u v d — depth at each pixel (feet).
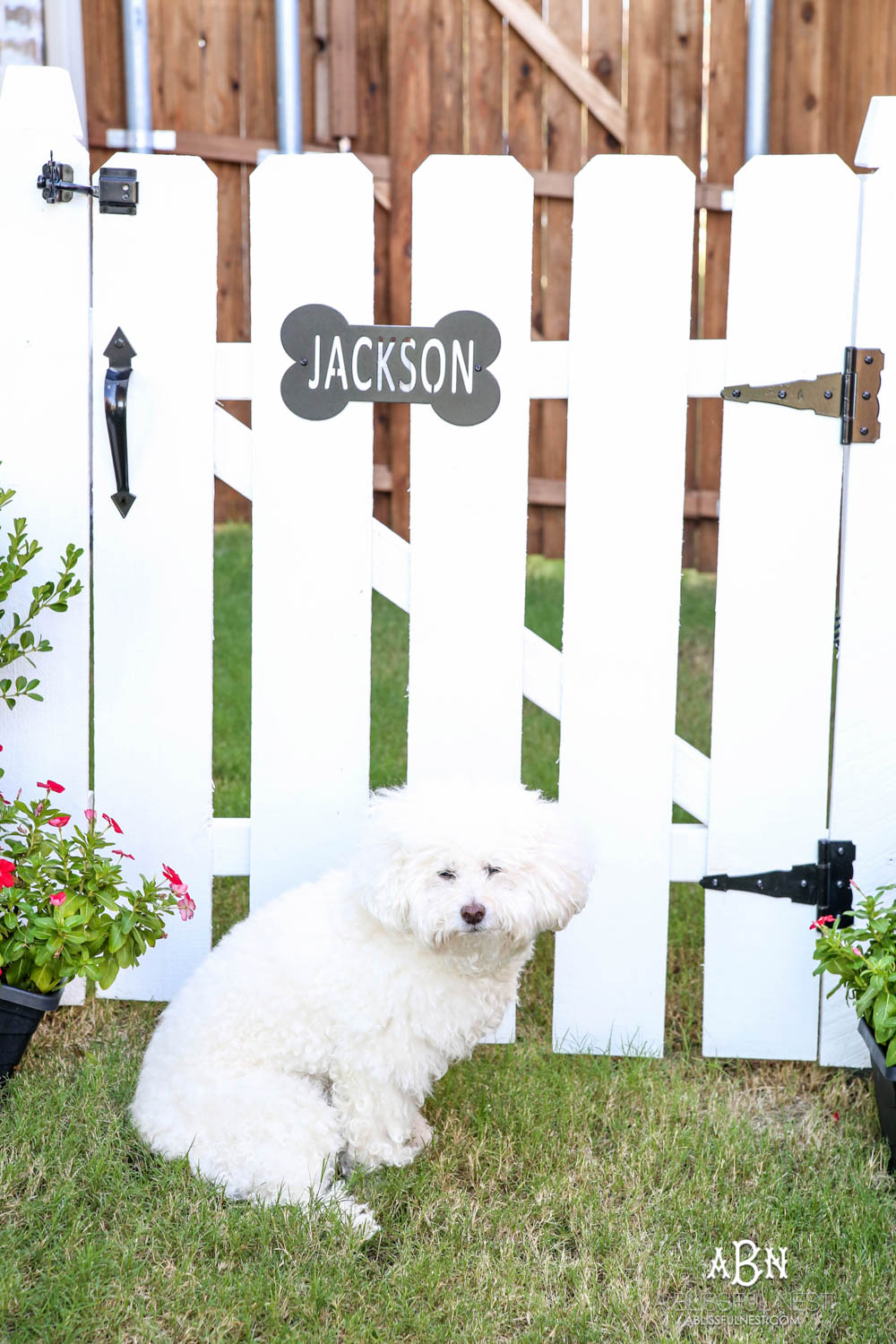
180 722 9.17
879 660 8.88
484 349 8.64
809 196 8.44
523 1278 6.98
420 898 7.08
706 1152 8.05
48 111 8.59
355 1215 7.28
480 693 9.03
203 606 9.04
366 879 7.27
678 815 13.38
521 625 8.94
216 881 11.14
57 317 8.76
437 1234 7.34
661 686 8.97
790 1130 8.46
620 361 8.61
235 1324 6.52
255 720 9.11
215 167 19.94
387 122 20.35
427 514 8.82
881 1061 7.74
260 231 8.59
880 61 19.30
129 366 8.80
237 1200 7.39
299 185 8.52
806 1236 7.34
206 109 19.84
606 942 9.25
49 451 8.91
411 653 9.00
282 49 19.57
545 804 7.69
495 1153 8.09
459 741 9.09
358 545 8.91
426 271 8.57
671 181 8.41
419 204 8.50
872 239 8.46
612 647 8.94
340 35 19.84
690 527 20.72
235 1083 7.43
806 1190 7.74
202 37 19.60
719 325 20.38
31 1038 8.86
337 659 9.04
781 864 9.16
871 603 8.82
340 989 7.46
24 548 8.96
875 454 8.67
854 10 19.92
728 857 9.16
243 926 8.11
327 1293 6.68
